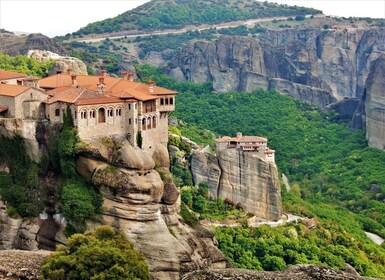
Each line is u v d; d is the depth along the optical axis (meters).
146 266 110.38
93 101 136.00
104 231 119.19
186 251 134.12
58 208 138.25
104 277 104.00
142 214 132.75
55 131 138.50
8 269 110.69
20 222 139.12
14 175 142.75
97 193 135.25
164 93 150.62
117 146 136.62
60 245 126.50
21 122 140.88
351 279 100.06
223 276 102.69
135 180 132.75
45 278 105.44
